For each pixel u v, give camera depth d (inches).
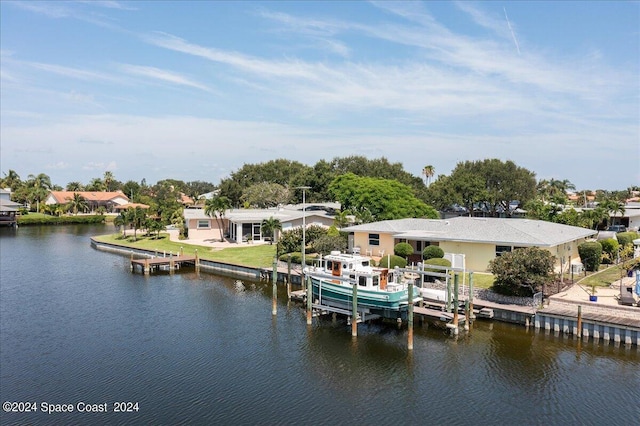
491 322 1414.9
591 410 926.4
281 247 2292.1
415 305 1472.7
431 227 2126.0
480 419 901.8
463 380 1059.3
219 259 2476.6
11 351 1248.8
